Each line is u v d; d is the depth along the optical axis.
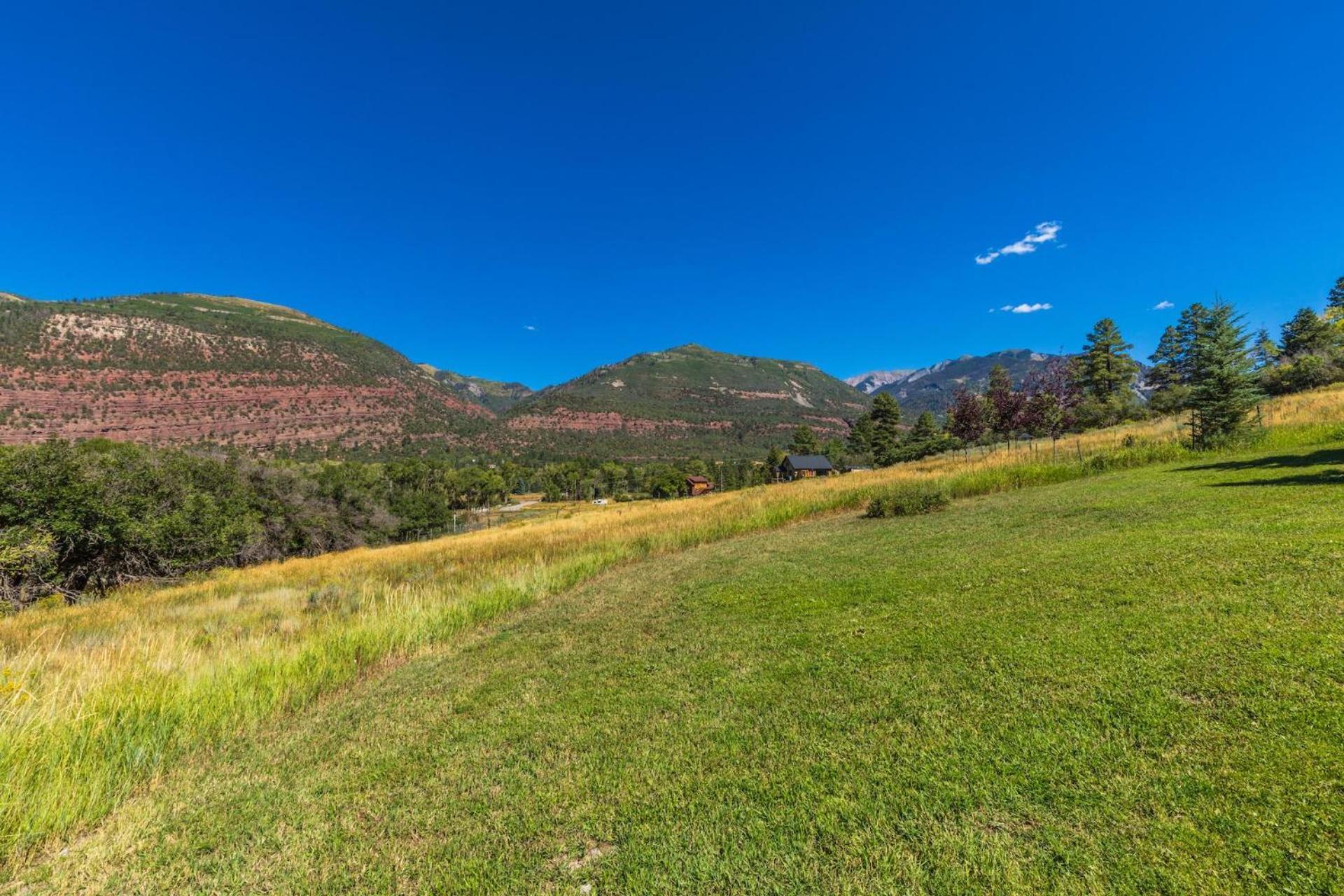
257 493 24.98
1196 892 1.54
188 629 7.48
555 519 32.06
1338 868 1.51
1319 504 5.51
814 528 11.66
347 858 2.37
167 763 3.55
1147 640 3.08
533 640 5.63
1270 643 2.78
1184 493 7.58
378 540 34.59
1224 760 2.01
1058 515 7.66
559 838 2.31
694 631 5.06
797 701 3.20
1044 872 1.71
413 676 4.91
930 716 2.74
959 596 4.60
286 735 3.86
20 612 11.12
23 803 2.83
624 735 3.13
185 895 2.27
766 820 2.20
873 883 1.80
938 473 17.78
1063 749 2.26
